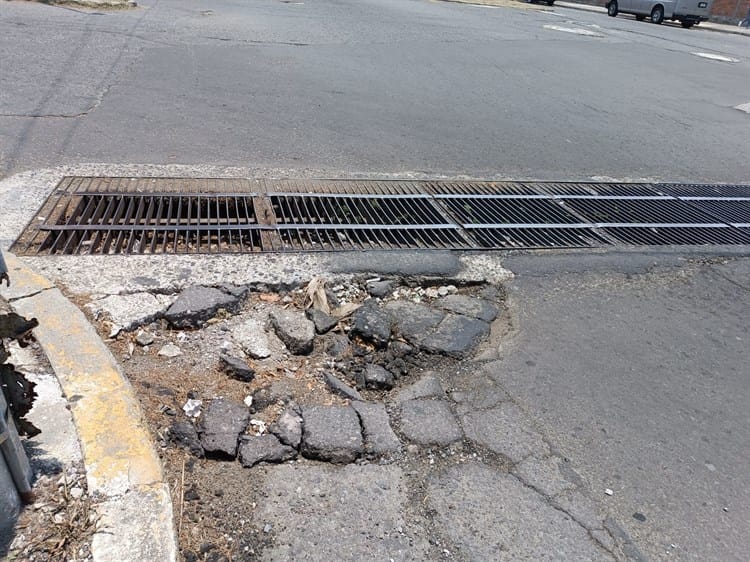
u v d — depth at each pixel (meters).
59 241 3.64
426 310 3.57
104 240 3.70
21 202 4.03
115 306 3.10
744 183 6.18
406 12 16.73
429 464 2.55
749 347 3.64
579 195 5.39
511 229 4.63
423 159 5.82
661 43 15.77
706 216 5.28
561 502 2.45
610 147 6.86
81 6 11.51
